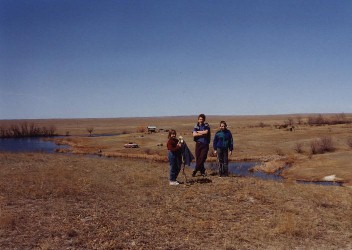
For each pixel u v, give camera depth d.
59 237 8.13
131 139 72.88
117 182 14.70
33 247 7.56
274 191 13.48
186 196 12.15
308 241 8.80
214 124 140.12
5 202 10.91
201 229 9.12
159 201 11.67
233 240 8.53
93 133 116.94
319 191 14.23
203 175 16.58
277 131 73.75
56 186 13.34
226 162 16.45
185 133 80.69
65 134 112.62
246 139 61.09
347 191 14.95
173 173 14.09
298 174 30.38
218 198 12.20
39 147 66.56
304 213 10.95
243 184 14.34
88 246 7.70
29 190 12.46
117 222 9.30
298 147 48.12
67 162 21.98
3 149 61.34
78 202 11.30
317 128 77.50
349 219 10.69
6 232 8.31
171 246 8.00
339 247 8.51
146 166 20.28
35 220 9.23
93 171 17.72
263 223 9.81
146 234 8.63
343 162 33.00
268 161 40.59
